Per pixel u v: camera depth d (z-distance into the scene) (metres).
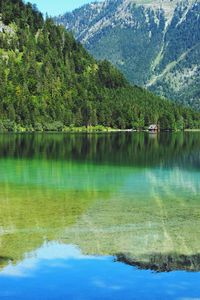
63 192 53.34
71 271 27.16
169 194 52.25
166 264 28.25
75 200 48.09
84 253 29.98
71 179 64.25
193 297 24.17
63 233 34.44
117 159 94.00
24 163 85.00
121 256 29.52
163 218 39.84
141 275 26.70
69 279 26.14
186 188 56.84
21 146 128.50
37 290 24.77
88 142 153.00
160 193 52.88
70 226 36.56
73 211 42.34
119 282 25.78
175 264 28.30
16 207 44.03
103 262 28.50
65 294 24.38
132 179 64.75
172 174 70.62
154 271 27.25
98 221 38.44
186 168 79.00
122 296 24.23
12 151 110.62
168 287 25.17
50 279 26.05
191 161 91.44
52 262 28.42
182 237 33.75
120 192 53.53
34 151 111.44
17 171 72.81
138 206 45.16
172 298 24.00
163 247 31.34
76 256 29.42
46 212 41.81
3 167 78.25
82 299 23.86
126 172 72.75
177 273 26.97
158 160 92.88
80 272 27.00
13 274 26.66
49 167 78.88
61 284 25.47
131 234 34.44
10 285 25.36
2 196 50.38
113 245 31.66
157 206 45.19
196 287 25.23
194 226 37.06
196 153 111.56
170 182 61.94
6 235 33.78
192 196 51.12
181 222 38.41
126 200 48.28
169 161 91.06
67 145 135.12
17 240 32.53
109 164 84.44
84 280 25.98
